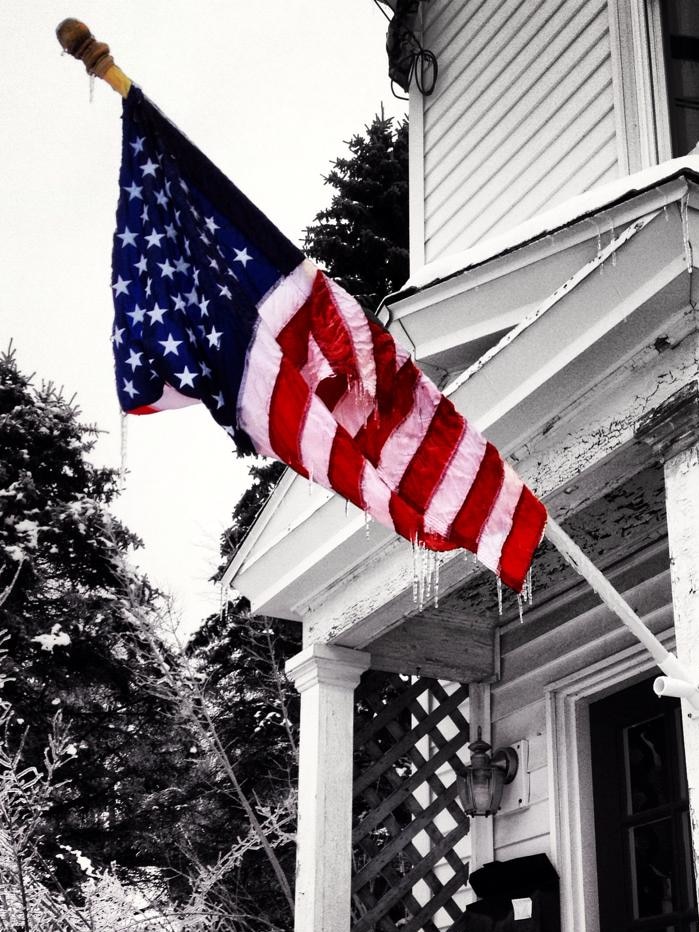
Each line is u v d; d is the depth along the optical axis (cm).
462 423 380
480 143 690
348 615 547
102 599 1391
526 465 439
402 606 522
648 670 534
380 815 588
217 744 1107
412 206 731
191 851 1148
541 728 584
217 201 379
